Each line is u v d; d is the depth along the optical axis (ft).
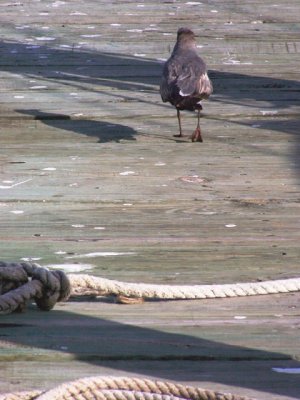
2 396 19.30
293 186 37.45
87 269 27.71
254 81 56.49
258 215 33.63
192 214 33.73
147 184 37.63
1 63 60.90
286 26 71.67
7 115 48.88
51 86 55.21
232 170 39.75
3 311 24.11
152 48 65.05
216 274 27.37
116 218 33.12
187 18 74.28
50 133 45.91
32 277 25.00
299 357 21.76
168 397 19.39
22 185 37.32
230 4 80.02
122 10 76.95
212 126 47.50
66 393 19.17
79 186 37.27
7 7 78.43
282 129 46.78
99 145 43.88
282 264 28.32
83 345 22.40
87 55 63.16
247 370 21.08
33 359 21.75
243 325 23.71
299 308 25.03
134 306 25.29
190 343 22.53
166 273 27.45
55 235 31.04
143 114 49.62
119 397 19.43
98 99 52.42
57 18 74.28
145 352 22.02
